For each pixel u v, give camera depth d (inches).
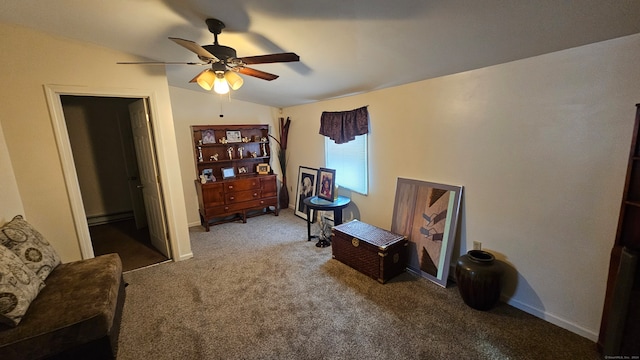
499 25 65.6
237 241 152.3
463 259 90.2
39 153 101.4
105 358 70.7
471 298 87.3
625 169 65.0
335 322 85.3
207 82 88.8
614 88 64.6
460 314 87.2
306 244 146.5
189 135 178.1
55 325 63.5
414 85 111.0
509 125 84.3
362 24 74.4
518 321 83.2
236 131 192.1
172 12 78.0
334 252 127.0
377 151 132.3
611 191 67.6
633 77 61.7
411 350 73.7
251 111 199.3
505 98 84.1
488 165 91.2
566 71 71.3
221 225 179.5
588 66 67.7
